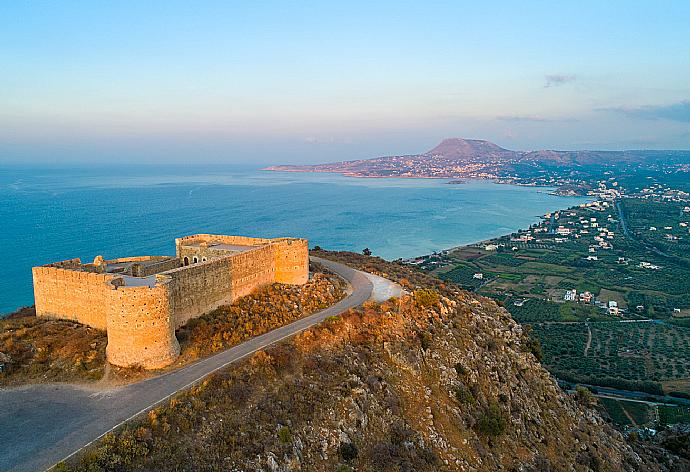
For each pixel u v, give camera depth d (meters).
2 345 36.12
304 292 52.97
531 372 56.88
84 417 28.20
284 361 36.81
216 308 45.34
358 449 32.66
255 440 28.55
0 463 23.92
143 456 25.08
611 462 51.94
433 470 35.00
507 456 42.94
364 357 41.12
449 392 43.50
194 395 30.42
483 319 59.66
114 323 34.16
